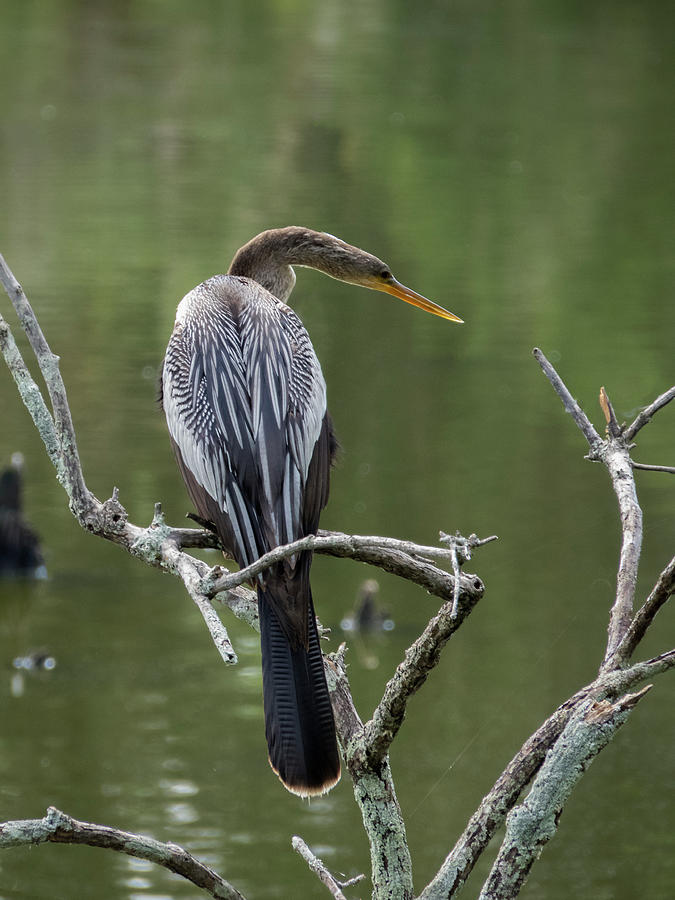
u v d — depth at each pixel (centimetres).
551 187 2988
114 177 2991
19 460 1474
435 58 4322
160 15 4934
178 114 3584
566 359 1994
